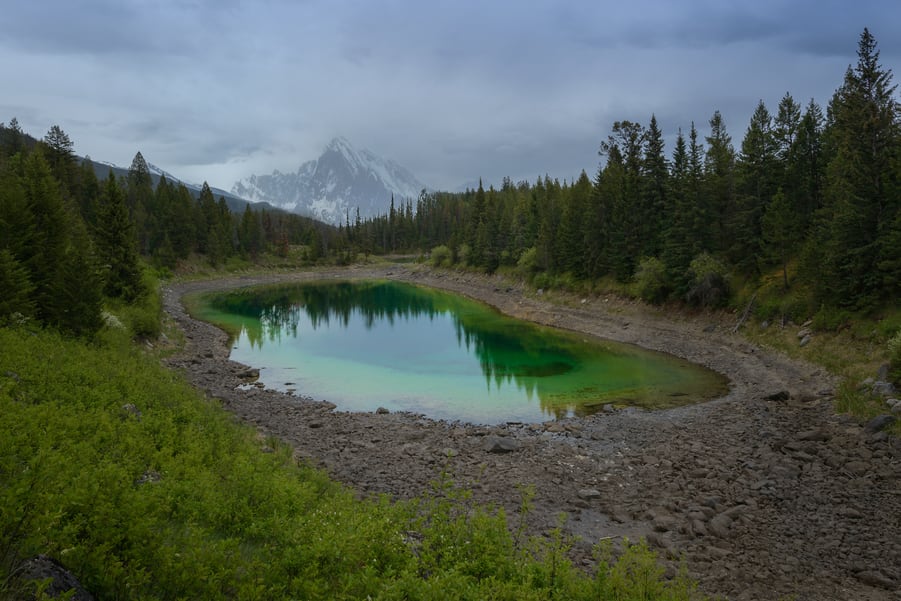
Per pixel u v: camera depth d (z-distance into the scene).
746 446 21.14
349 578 6.70
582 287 67.06
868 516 14.79
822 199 46.28
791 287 41.12
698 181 52.09
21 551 5.25
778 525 14.55
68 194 83.25
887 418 21.03
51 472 7.01
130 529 6.36
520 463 19.89
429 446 21.72
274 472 13.37
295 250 171.25
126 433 12.99
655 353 43.12
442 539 8.71
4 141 100.94
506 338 51.56
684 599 8.35
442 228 188.25
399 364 40.47
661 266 52.25
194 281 107.88
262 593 6.43
